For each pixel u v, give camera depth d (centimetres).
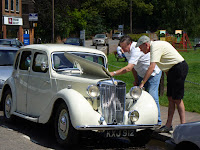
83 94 653
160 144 698
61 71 717
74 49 766
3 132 758
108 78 662
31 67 774
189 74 1934
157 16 9656
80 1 8881
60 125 652
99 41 4753
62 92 649
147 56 748
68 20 6406
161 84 1176
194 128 465
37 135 742
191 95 1230
